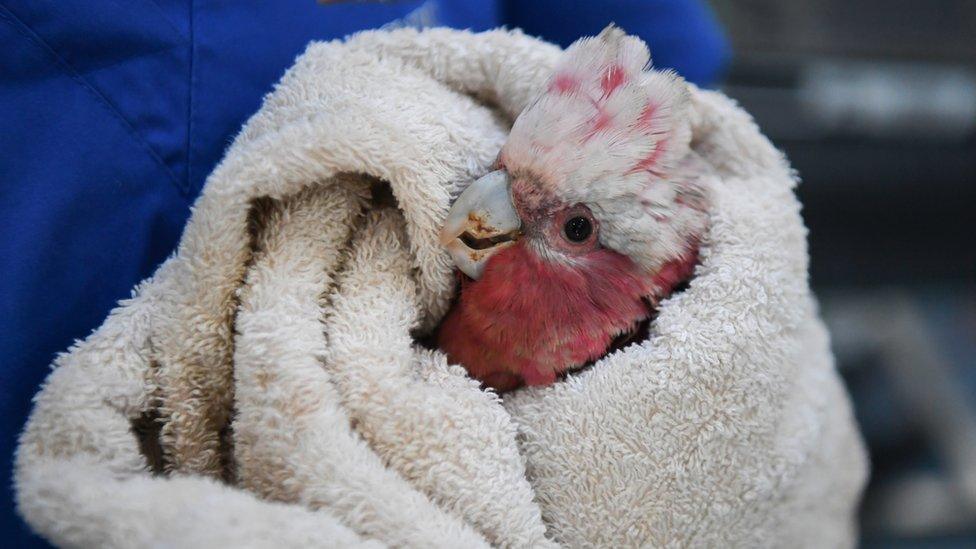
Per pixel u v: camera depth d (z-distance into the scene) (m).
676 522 0.31
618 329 0.33
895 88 0.73
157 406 0.31
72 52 0.32
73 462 0.29
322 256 0.32
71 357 0.31
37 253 0.32
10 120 0.32
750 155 0.35
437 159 0.32
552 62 0.34
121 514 0.27
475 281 0.33
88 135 0.32
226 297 0.31
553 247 0.33
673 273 0.33
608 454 0.31
